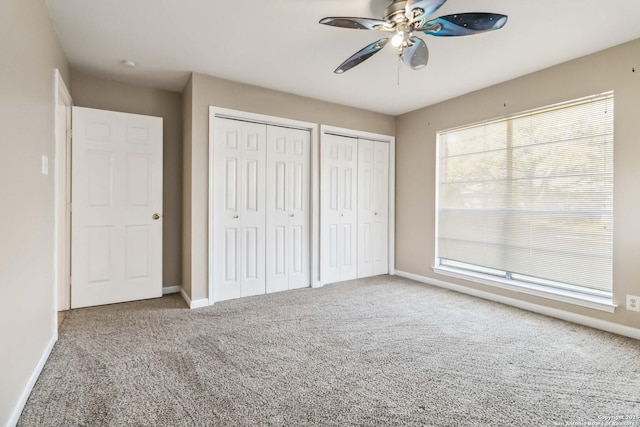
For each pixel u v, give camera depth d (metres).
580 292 2.84
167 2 2.02
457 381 1.85
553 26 2.25
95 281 3.11
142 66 2.97
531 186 3.11
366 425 1.47
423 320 2.81
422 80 3.26
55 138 2.26
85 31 2.37
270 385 1.79
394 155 4.55
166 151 3.57
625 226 2.49
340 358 2.11
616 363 2.07
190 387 1.76
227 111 3.27
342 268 4.19
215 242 3.28
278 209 3.68
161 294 3.45
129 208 3.25
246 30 2.35
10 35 1.44
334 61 2.86
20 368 1.54
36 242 1.81
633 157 2.45
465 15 1.73
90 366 1.96
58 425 1.45
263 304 3.22
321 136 3.91
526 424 1.49
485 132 3.51
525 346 2.31
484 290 3.47
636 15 2.11
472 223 3.64
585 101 2.73
